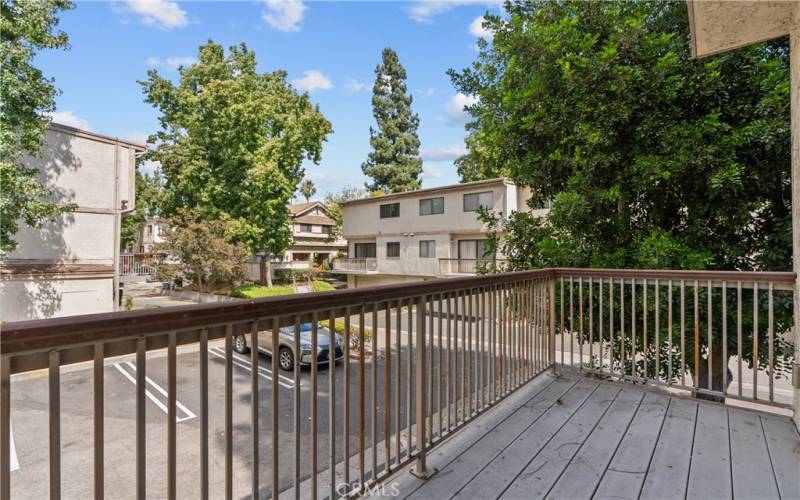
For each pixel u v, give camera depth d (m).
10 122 8.03
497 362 2.62
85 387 6.43
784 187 3.98
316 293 1.43
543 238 5.32
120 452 4.32
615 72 4.24
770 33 2.76
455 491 1.76
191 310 1.09
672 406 2.65
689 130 4.00
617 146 4.46
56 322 0.87
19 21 7.91
